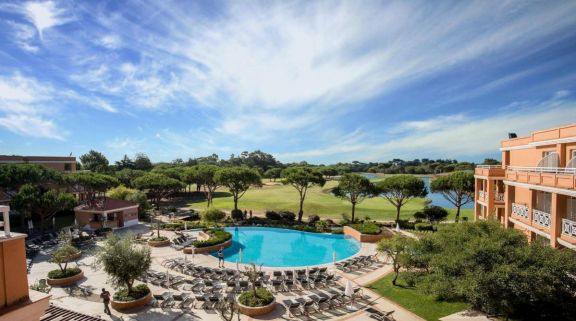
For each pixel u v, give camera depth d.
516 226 21.39
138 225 38.16
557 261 10.27
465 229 13.73
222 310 12.97
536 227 17.77
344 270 21.64
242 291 17.67
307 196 60.84
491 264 10.85
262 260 26.27
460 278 11.41
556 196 15.40
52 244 27.92
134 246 16.83
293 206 49.94
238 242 32.09
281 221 39.06
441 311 14.98
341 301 16.52
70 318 13.99
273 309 15.79
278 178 99.75
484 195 26.88
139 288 16.67
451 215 43.19
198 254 26.25
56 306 14.94
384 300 16.70
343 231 34.38
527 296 10.20
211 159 138.00
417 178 37.00
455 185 35.75
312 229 35.31
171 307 15.77
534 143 20.47
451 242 13.40
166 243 28.84
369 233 30.67
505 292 9.95
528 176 18.14
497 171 24.84
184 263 21.84
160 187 48.69
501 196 25.47
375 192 38.03
